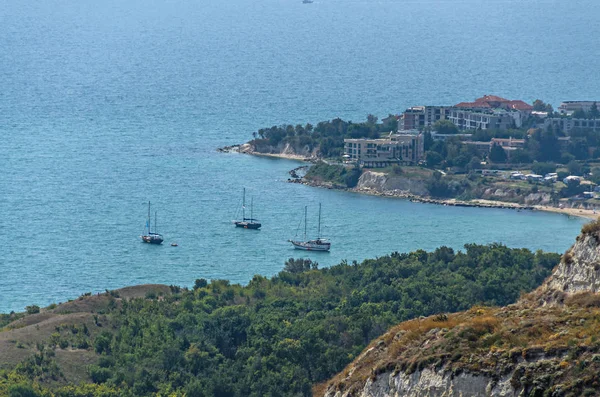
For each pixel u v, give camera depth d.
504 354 145.38
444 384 148.12
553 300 163.75
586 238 163.75
